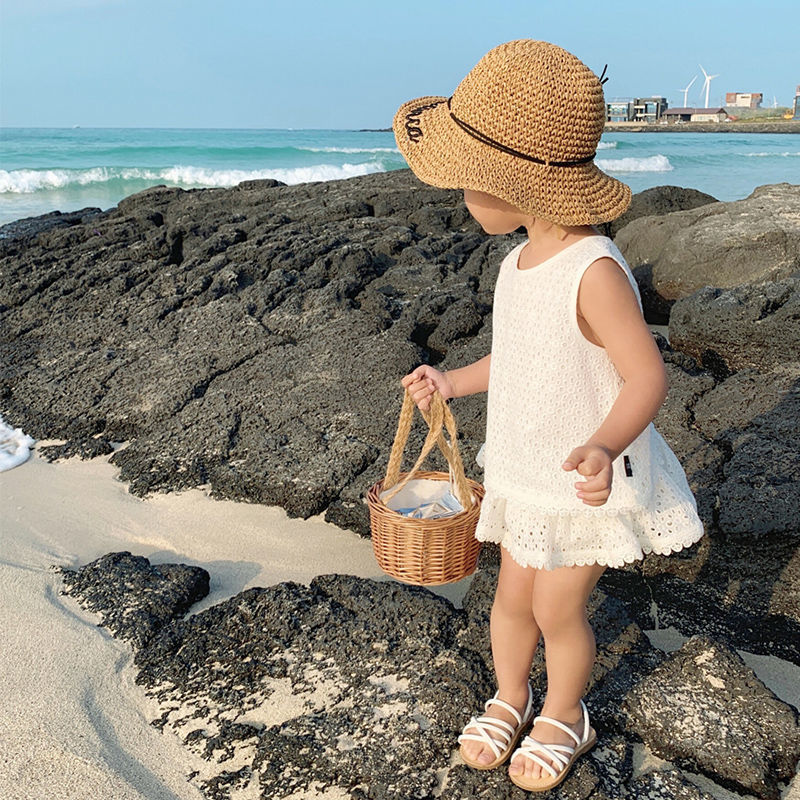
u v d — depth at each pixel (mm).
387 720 2438
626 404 1837
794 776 2275
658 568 3191
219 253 7195
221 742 2410
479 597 2963
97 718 2525
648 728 2350
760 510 3121
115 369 5477
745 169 29078
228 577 3387
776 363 4422
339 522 3768
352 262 6449
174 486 4199
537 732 2219
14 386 5535
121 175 25406
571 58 1943
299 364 5066
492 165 1912
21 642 2896
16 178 23719
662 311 6133
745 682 2488
